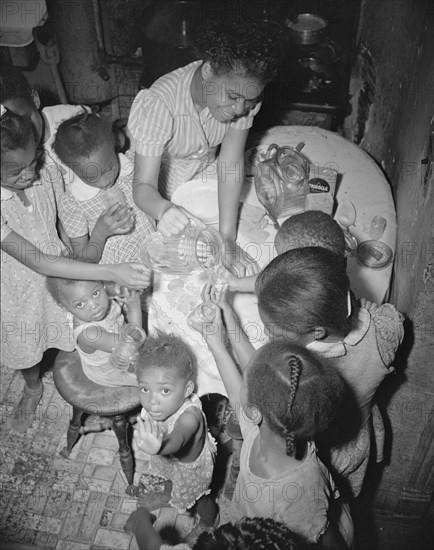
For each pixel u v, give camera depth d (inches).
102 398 101.3
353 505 123.3
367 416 92.2
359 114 169.5
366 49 161.6
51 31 158.6
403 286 112.3
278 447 73.2
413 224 110.7
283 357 70.5
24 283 102.7
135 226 107.3
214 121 99.7
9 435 122.0
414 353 98.5
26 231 99.2
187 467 94.9
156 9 156.3
